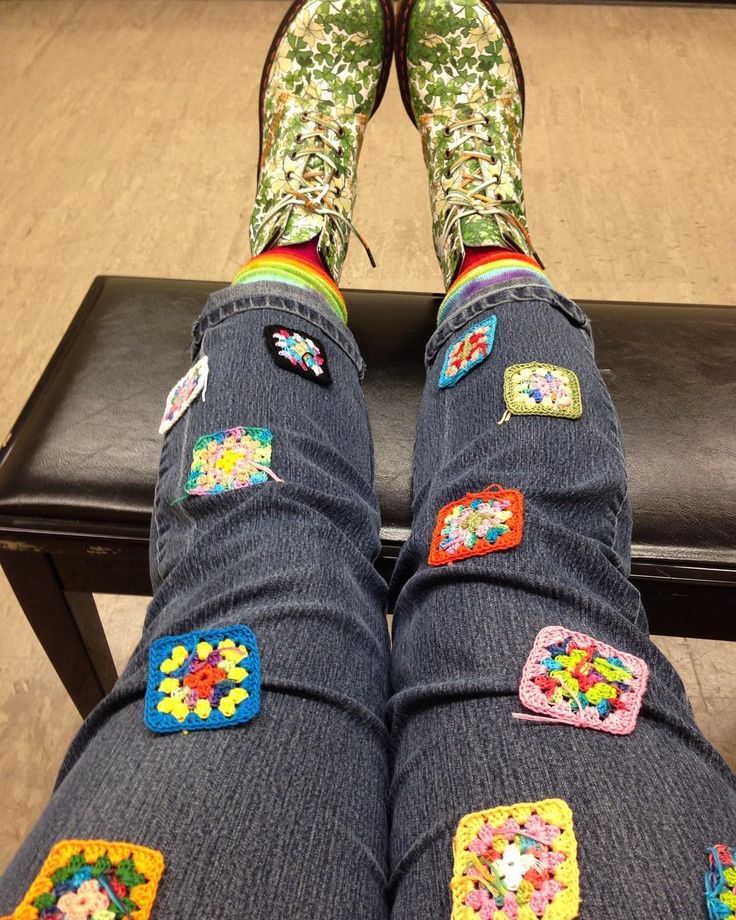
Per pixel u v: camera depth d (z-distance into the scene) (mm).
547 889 396
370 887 430
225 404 624
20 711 935
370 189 1427
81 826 417
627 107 1576
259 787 440
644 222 1387
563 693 474
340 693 501
